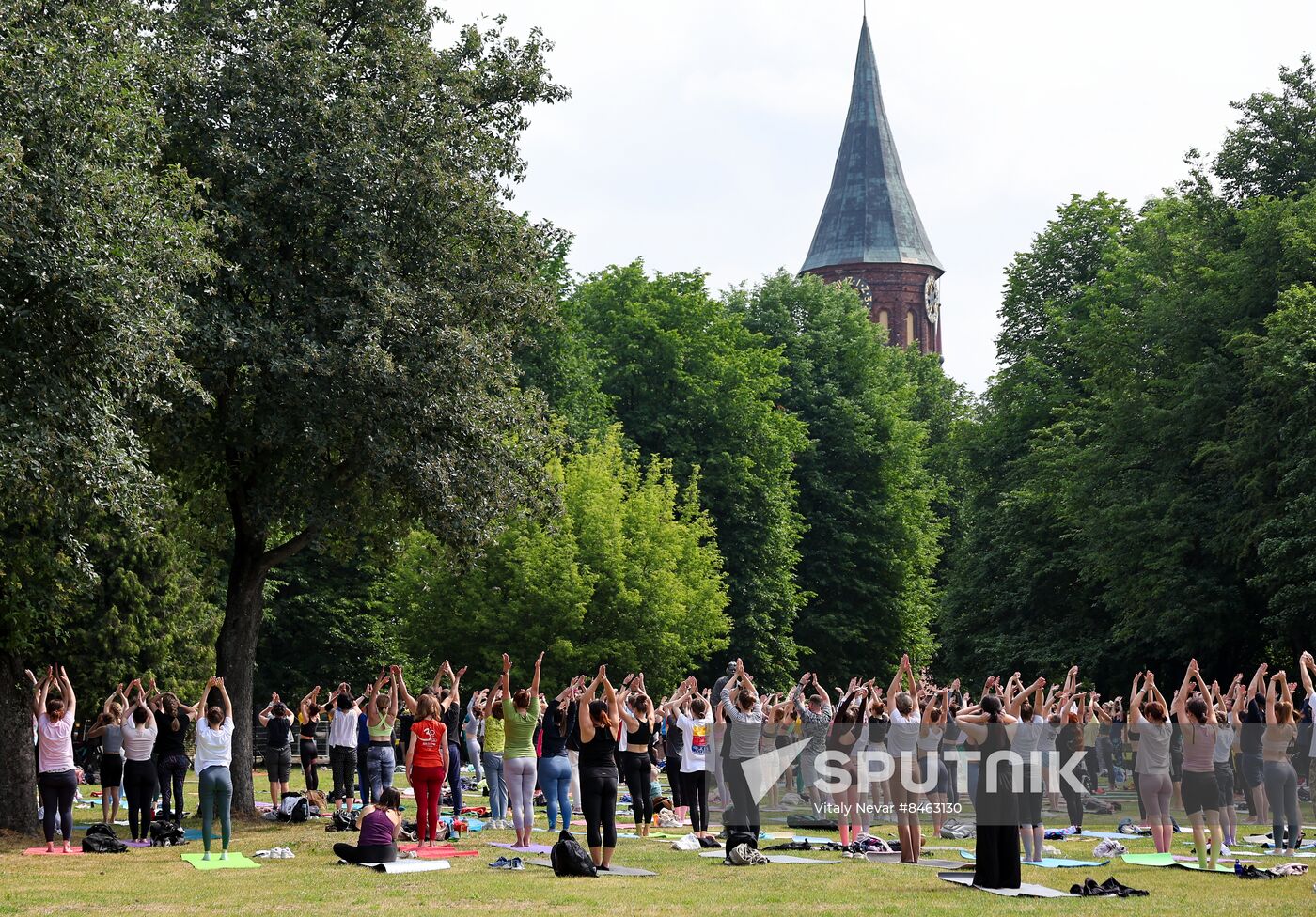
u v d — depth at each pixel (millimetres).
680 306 58812
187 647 36656
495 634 43438
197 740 18062
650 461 55562
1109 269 52906
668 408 57438
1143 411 40406
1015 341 55781
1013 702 17562
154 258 18703
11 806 22469
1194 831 17328
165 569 34969
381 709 23000
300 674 49344
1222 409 38469
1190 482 39938
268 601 48312
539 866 17172
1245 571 38062
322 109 23391
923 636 63906
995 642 49062
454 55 26234
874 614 62812
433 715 19484
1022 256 56312
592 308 60500
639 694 21266
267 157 23219
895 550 63250
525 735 19375
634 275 59906
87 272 16906
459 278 25469
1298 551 34250
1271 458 36250
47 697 22922
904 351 93312
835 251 121875
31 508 19141
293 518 25266
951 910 13297
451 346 23750
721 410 57156
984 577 52094
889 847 18672
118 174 17844
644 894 14500
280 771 25578
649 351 57594
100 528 31688
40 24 17297
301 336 22766
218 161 22938
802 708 20438
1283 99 42531
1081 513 42625
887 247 121062
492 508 25141
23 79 16766
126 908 13695
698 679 55156
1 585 22438
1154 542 39594
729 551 55719
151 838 20203
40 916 13172
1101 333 43719
